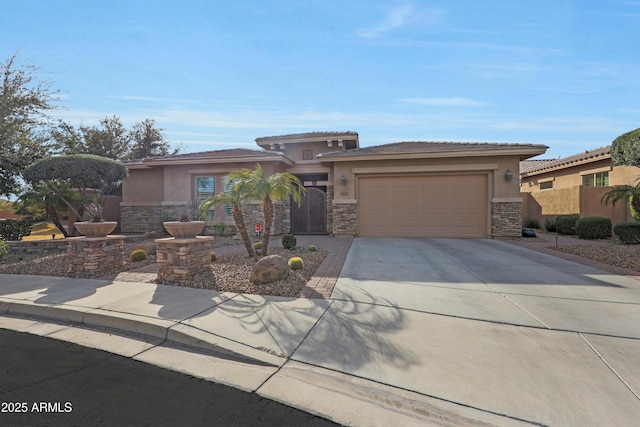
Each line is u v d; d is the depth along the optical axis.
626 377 3.08
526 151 13.33
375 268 7.99
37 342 4.19
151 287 6.37
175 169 16.77
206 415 2.64
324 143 18.78
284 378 3.23
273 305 5.23
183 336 4.14
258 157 15.36
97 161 9.69
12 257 10.20
